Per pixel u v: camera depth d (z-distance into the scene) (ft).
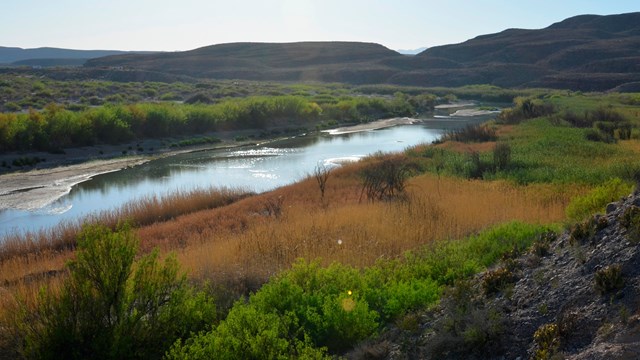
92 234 22.30
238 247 38.37
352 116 219.61
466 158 91.81
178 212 71.97
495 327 18.42
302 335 21.72
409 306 23.17
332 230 41.96
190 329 22.80
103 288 21.77
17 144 125.29
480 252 30.60
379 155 110.83
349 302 22.58
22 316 22.34
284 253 35.63
